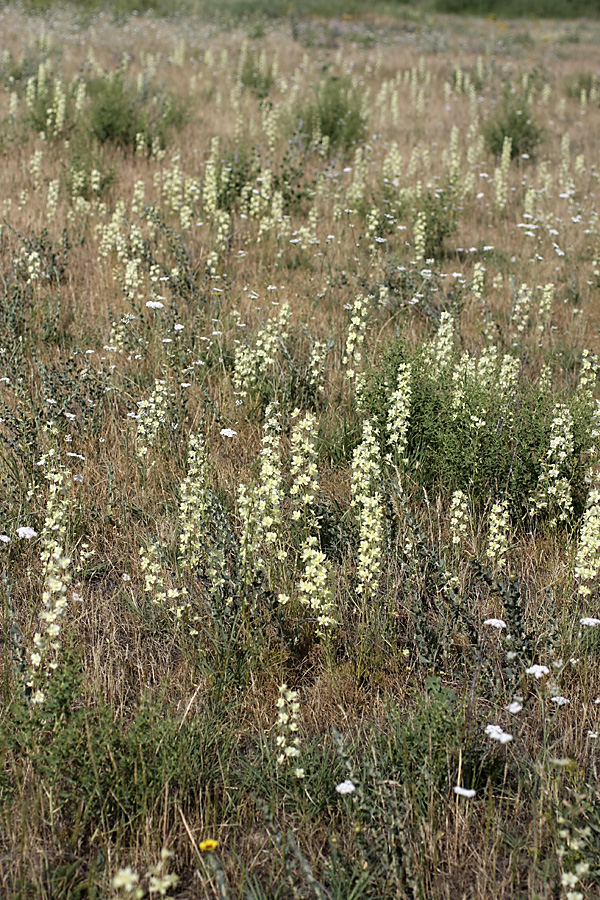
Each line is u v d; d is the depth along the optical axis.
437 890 2.77
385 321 7.41
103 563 4.42
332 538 4.32
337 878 2.76
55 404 5.49
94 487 4.97
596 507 3.97
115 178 10.96
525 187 12.03
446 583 3.96
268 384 6.02
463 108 17.88
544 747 3.21
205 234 9.24
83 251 8.81
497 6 37.38
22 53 18.16
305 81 19.11
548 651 3.67
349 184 11.53
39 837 2.94
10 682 3.56
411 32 29.62
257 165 10.82
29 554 4.41
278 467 4.52
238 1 31.89
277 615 3.87
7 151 12.00
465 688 3.60
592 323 7.92
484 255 9.49
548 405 5.27
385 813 2.85
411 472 5.14
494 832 2.97
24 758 3.16
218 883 2.57
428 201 9.73
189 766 3.16
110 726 3.12
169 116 13.84
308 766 3.22
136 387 6.12
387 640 3.85
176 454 5.32
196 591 4.11
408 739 3.25
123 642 3.98
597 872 2.71
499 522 4.17
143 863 2.86
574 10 37.50
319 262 8.80
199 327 6.84
